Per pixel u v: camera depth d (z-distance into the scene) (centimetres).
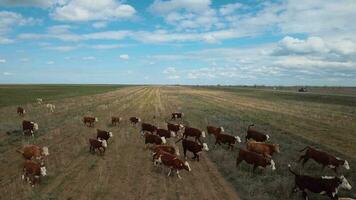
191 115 4275
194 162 2039
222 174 1809
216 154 2162
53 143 2433
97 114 4203
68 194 1468
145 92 10469
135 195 1484
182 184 1645
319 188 1433
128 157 2109
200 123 3588
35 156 1902
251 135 2538
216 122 3638
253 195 1492
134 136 2802
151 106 5469
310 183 1446
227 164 1950
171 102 6381
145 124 2816
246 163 1958
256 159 1808
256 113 4597
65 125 3238
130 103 5972
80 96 7644
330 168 1911
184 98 7694
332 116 4406
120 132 2978
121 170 1838
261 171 1822
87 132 2909
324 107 5822
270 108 5438
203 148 2250
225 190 1568
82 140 2555
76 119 3644
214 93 10581
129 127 3269
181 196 1486
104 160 2027
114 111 4606
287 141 2673
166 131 2580
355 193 1503
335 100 7500
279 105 6094
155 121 3741
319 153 1881
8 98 6438
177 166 1747
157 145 2167
